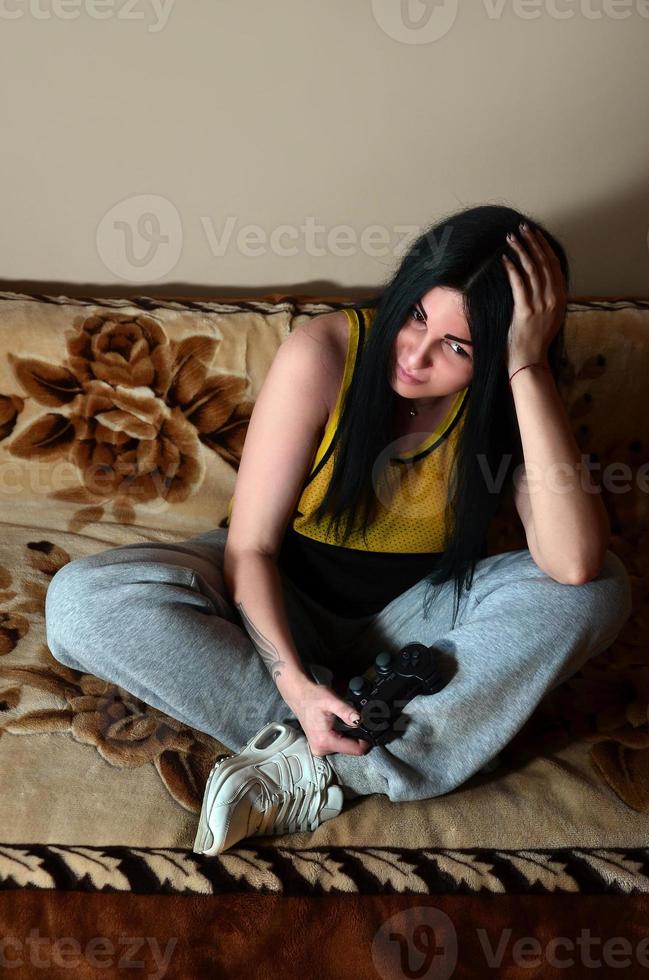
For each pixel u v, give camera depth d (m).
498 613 0.97
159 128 1.40
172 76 1.36
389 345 0.95
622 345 1.42
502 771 1.01
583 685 1.15
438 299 0.91
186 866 0.87
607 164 1.46
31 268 1.50
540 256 0.94
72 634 0.94
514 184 1.47
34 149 1.40
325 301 1.46
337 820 0.94
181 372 1.39
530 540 1.03
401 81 1.38
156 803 0.93
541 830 0.94
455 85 1.39
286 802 0.90
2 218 1.45
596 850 0.92
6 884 0.84
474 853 0.91
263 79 1.37
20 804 0.90
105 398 1.39
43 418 1.39
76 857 0.86
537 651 0.94
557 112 1.42
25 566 1.25
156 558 0.98
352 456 1.00
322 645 1.09
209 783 0.89
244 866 0.87
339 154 1.43
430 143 1.43
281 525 1.01
